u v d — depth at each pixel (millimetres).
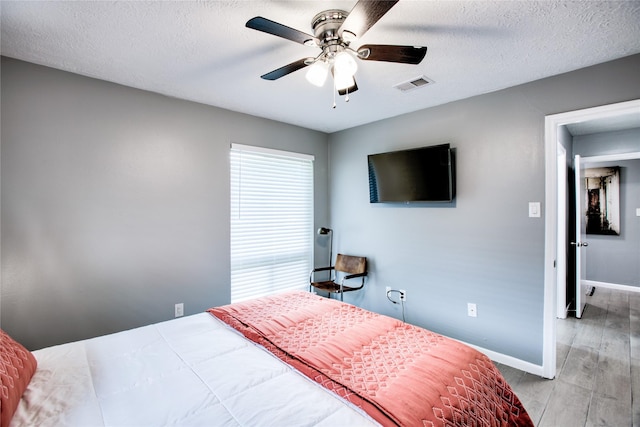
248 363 1460
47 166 2160
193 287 2883
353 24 1311
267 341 1645
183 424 1048
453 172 2875
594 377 2363
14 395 1099
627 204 4766
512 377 2377
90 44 1866
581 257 3754
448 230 2922
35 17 1585
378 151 3521
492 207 2635
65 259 2232
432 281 3051
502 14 1580
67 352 1559
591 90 2156
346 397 1166
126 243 2502
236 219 3225
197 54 1996
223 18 1613
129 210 2514
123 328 2490
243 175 3275
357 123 3650
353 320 1918
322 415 1089
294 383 1297
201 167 2924
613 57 2039
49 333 2172
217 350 1593
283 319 1923
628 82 2023
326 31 1558
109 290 2424
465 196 2805
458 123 2844
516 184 2502
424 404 1122
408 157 3055
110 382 1299
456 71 2248
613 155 4090
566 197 3748
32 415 1080
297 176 3793
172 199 2746
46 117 2154
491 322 2654
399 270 3330
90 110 2330
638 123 3750
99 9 1525
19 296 2066
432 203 3037
